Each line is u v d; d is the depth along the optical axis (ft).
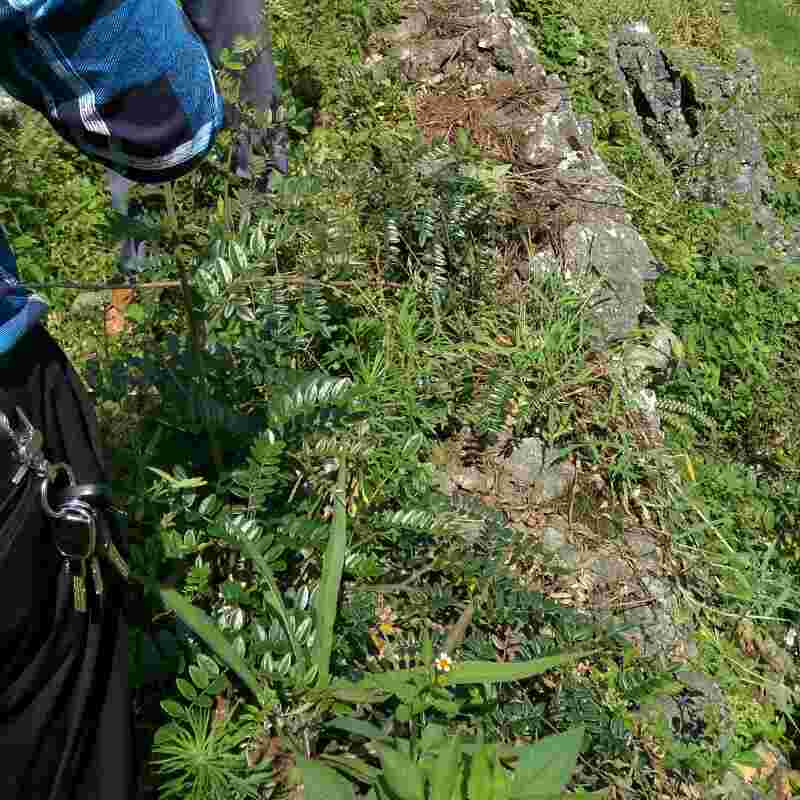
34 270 11.82
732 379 16.62
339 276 11.19
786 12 53.78
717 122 27.25
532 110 16.03
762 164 28.19
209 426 8.17
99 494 5.18
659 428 13.44
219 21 11.36
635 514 11.82
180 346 8.84
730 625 11.84
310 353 10.81
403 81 16.08
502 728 8.05
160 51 4.91
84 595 5.21
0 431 4.78
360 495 9.30
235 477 7.98
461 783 6.46
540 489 11.30
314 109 15.01
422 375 11.10
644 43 27.91
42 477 4.93
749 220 23.18
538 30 22.95
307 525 8.21
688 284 17.63
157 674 7.41
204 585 7.58
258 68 11.74
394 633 8.65
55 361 5.45
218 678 7.12
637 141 23.07
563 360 12.40
